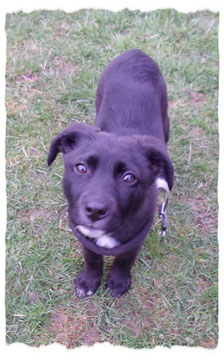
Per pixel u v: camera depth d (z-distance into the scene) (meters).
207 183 0.67
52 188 0.64
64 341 0.51
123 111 0.52
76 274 0.56
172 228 0.61
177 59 0.81
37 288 0.55
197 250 0.59
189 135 0.72
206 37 0.84
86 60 0.79
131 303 0.54
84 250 0.49
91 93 0.74
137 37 0.83
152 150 0.40
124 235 0.43
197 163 0.68
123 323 0.53
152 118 0.53
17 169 0.65
